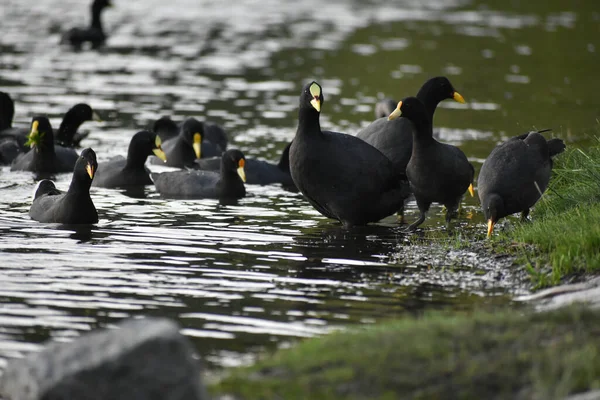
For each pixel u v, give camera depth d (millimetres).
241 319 10977
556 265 12391
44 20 44875
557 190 16406
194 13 48969
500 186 14570
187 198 18672
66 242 14594
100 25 40844
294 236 15367
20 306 11375
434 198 15969
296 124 25609
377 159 16031
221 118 26000
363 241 15000
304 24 45625
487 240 14594
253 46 38750
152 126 24891
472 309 11320
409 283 12531
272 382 8414
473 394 8094
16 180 19641
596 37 42188
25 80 30266
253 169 20219
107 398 7633
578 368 8289
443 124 25266
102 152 22312
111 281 12492
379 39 41125
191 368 7758
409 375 8383
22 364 8273
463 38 41562
